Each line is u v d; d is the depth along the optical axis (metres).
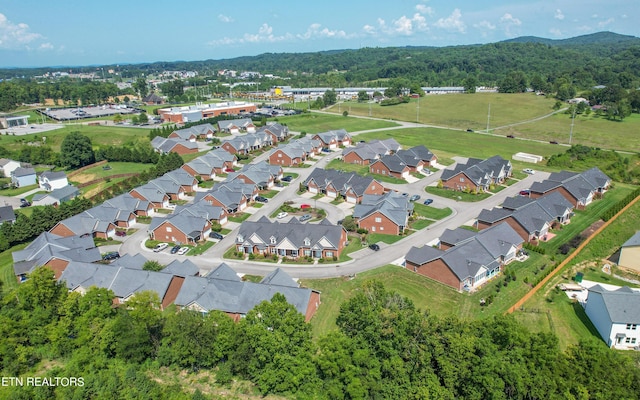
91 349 49.56
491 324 47.19
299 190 113.81
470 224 90.19
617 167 123.44
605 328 56.12
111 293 57.25
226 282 61.72
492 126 193.25
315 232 78.75
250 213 99.50
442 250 73.31
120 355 49.03
